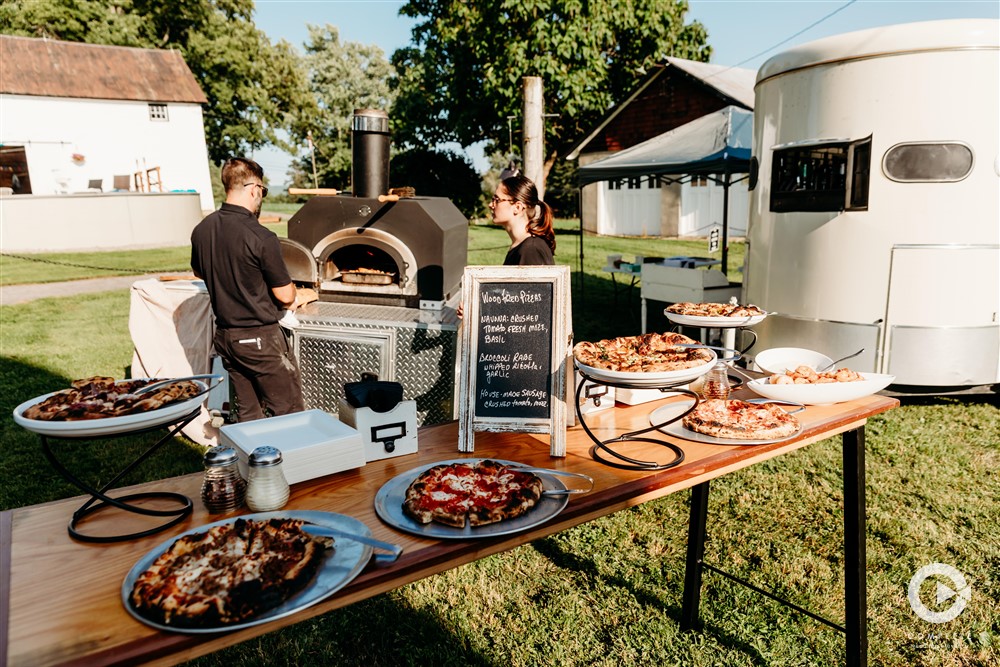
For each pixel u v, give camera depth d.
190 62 28.77
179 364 4.13
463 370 1.93
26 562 1.32
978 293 4.45
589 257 13.52
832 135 4.60
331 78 42.50
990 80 4.19
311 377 3.80
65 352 6.64
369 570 1.26
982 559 2.99
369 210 3.89
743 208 16.14
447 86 21.44
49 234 15.57
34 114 20.67
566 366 1.93
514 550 3.19
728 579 2.91
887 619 2.62
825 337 4.85
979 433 4.49
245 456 1.63
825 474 3.90
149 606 1.12
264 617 1.10
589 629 2.62
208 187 24.34
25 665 1.00
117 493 1.63
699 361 1.78
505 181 3.13
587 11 17.56
